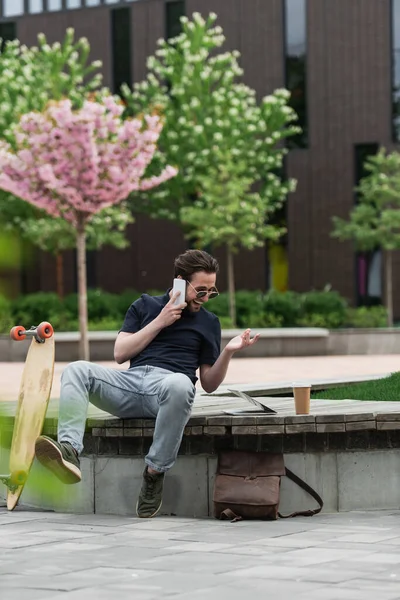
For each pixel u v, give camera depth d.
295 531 5.51
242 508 5.94
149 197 33.22
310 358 24.52
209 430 6.03
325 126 36.06
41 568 4.43
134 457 6.32
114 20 38.75
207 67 31.55
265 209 31.28
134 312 6.41
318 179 36.19
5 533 5.47
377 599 3.73
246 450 6.08
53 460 5.15
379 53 35.47
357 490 6.41
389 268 32.72
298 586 3.99
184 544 5.06
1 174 20.92
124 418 6.21
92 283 38.88
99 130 20.77
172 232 37.78
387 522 5.86
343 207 35.91
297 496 6.21
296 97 36.50
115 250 38.53
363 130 35.69
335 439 6.36
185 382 5.88
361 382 10.48
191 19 37.41
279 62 36.44
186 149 31.72
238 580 4.12
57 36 39.41
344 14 35.75
